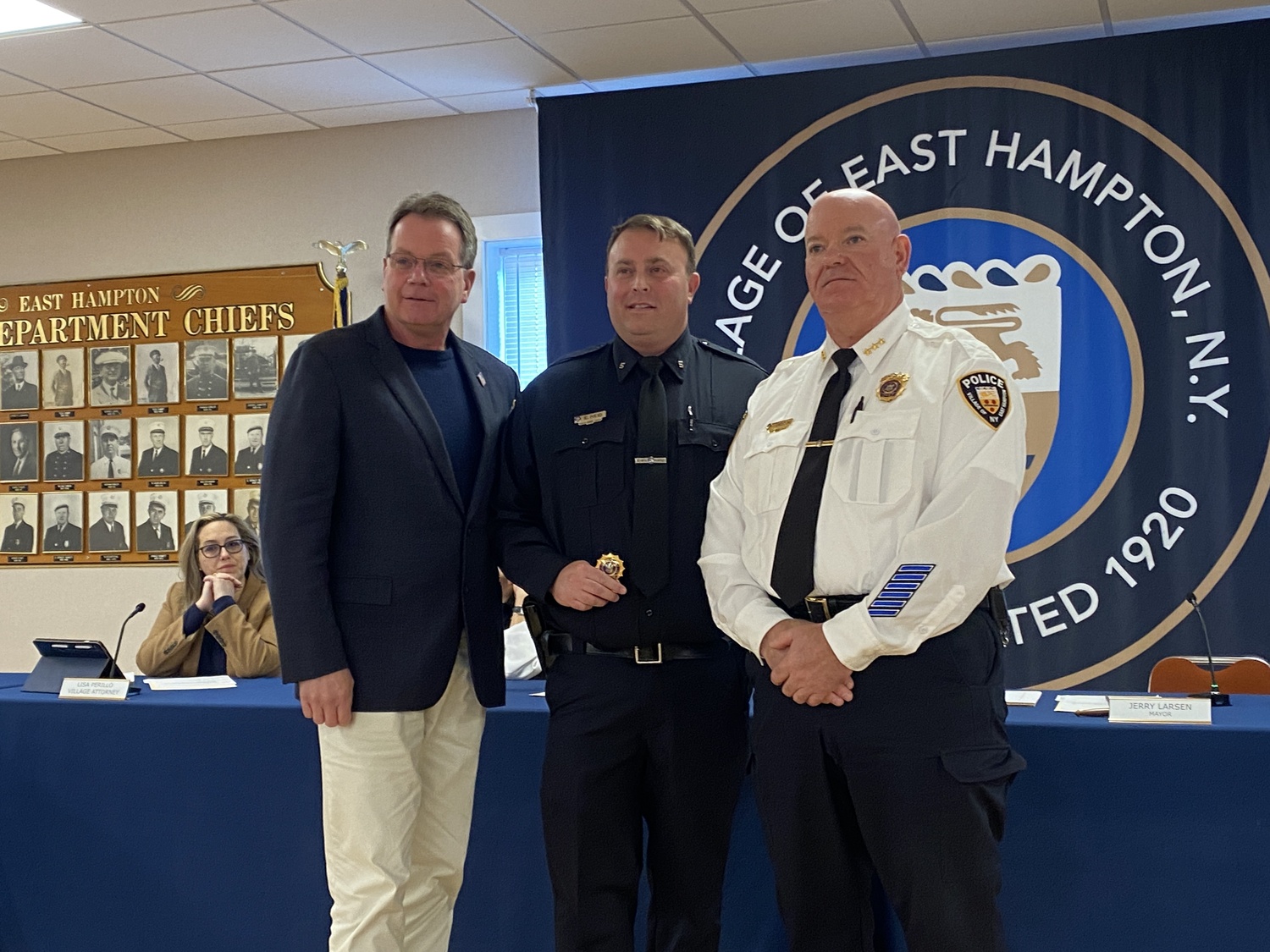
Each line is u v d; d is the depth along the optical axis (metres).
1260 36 4.13
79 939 2.67
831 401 2.00
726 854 2.17
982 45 4.49
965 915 1.81
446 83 4.79
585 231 4.70
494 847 2.47
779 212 4.57
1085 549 4.32
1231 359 4.17
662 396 2.19
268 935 2.55
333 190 5.34
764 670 1.98
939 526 1.80
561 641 2.17
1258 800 2.07
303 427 2.14
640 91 4.67
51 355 5.60
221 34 4.22
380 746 2.15
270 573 2.13
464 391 2.33
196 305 5.46
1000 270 4.39
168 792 2.62
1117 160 4.27
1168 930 2.11
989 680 1.88
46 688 2.84
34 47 4.30
